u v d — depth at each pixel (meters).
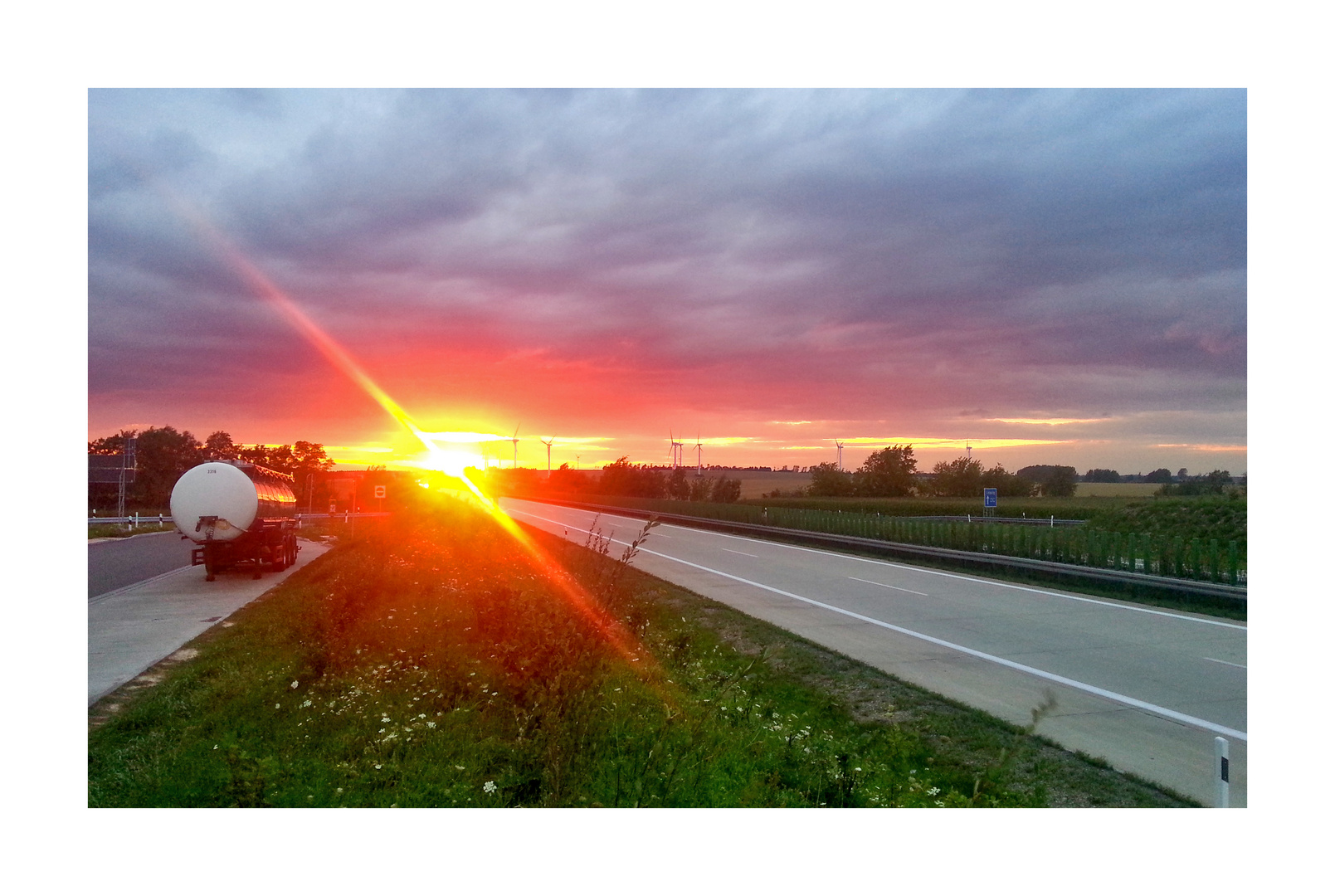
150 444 64.69
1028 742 7.93
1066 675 10.66
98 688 10.18
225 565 23.14
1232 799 6.57
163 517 51.50
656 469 75.75
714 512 45.66
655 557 27.50
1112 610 15.98
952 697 9.63
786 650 11.88
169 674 10.89
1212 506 23.62
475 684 9.02
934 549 25.09
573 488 86.12
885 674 10.45
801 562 25.73
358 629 11.80
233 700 9.13
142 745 7.96
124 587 20.38
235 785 6.28
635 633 11.45
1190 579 17.11
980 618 15.07
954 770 7.32
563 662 7.56
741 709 8.41
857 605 16.77
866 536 31.09
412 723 7.97
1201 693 9.80
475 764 6.95
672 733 7.26
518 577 16.03
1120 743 7.96
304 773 6.82
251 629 13.73
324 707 8.62
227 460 23.06
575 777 6.36
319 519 57.41
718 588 19.48
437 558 21.44
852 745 7.81
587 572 13.57
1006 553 23.58
